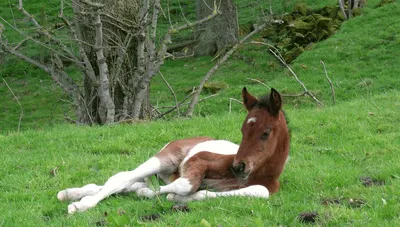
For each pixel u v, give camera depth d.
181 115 15.38
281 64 24.38
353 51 22.42
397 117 11.79
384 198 6.96
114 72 14.48
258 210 6.82
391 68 20.64
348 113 12.38
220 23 27.34
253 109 7.50
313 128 11.45
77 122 14.84
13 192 8.41
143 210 7.21
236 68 25.03
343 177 8.20
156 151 10.34
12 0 35.38
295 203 7.17
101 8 13.06
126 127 12.19
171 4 33.88
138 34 14.16
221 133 11.34
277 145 7.57
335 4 27.89
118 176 7.77
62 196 7.81
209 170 7.76
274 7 29.91
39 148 10.96
